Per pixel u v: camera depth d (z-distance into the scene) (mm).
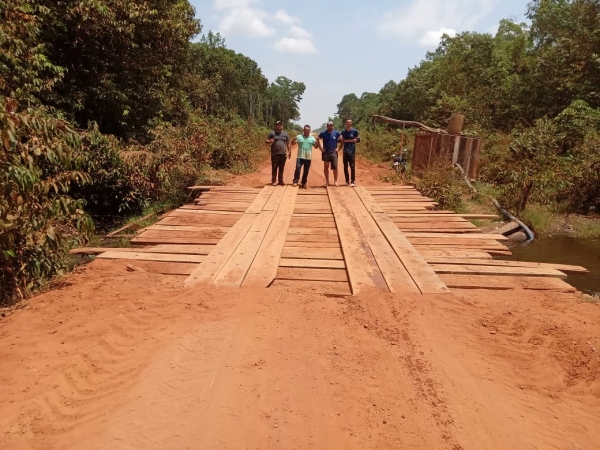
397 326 3625
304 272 4859
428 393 2803
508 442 2402
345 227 6645
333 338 3432
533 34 24516
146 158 10625
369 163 20375
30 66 8312
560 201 12117
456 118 14352
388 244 5789
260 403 2666
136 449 2287
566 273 5004
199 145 13594
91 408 2609
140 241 5980
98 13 11125
